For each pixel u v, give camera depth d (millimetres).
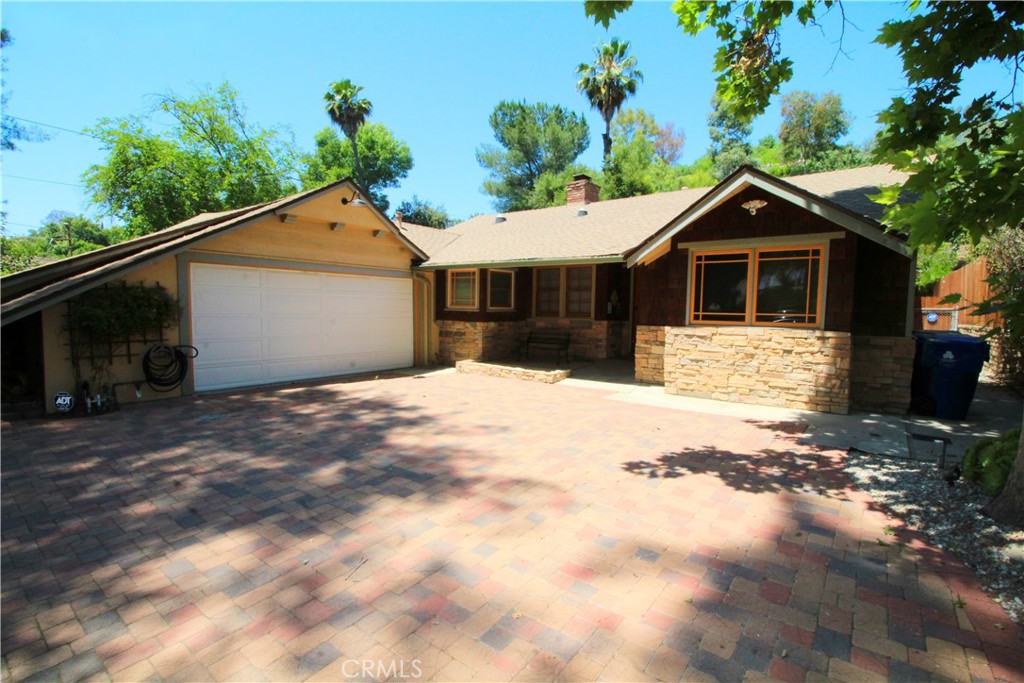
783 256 8039
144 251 8531
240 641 2504
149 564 3258
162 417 7422
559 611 2742
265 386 10125
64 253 24672
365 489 4566
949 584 3016
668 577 3092
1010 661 2359
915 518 3908
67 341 7676
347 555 3367
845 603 2824
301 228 10648
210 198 24609
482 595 2898
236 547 3486
